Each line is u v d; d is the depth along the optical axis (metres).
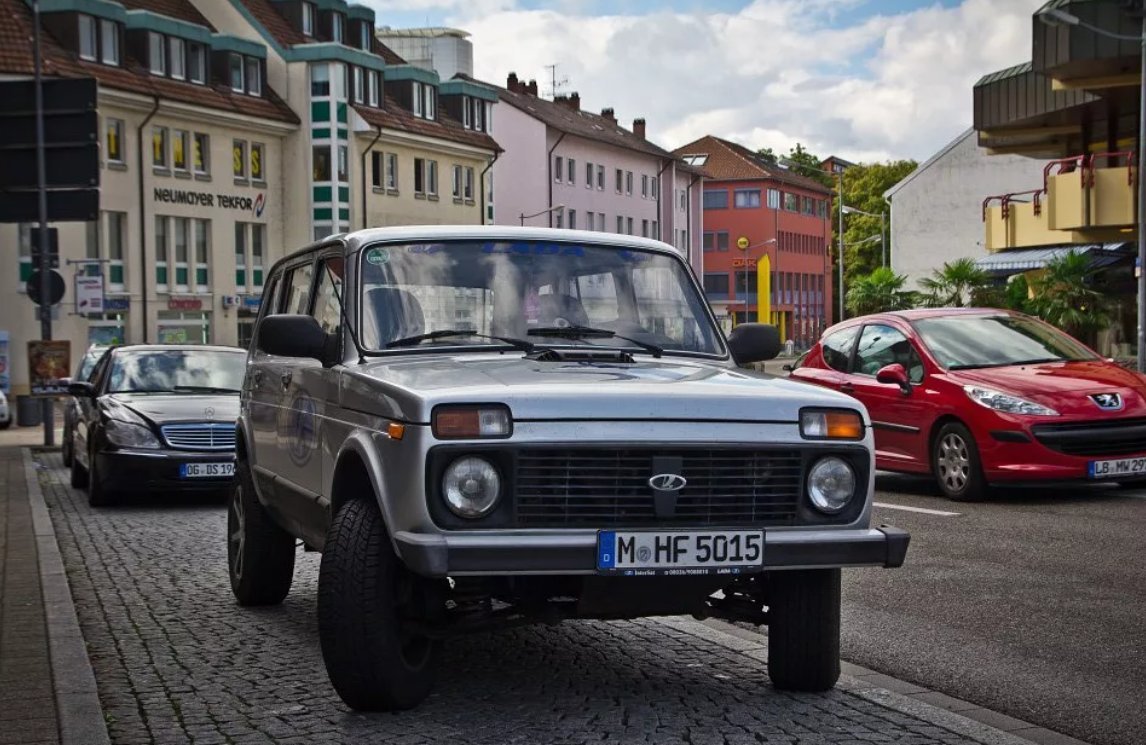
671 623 8.29
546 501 5.62
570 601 5.94
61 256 50.19
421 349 6.80
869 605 8.80
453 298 7.00
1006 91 41.22
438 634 5.93
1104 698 6.48
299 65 62.59
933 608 8.66
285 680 6.85
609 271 7.32
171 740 5.74
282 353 6.80
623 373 6.22
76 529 13.84
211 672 7.07
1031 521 12.45
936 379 14.55
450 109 74.31
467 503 5.56
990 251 44.16
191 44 57.09
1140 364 28.98
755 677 6.79
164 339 55.16
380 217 66.31
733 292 126.69
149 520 14.66
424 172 70.38
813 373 16.34
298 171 62.56
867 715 6.00
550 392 5.68
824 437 5.89
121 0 57.12
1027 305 36.03
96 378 18.08
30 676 6.78
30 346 26.92
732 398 5.82
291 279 8.41
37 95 24.56
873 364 15.66
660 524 5.69
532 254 7.23
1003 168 62.91
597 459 5.65
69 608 8.77
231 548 9.23
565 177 90.19
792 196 132.62
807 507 5.88
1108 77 34.91
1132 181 34.81
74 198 24.97
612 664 7.11
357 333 6.85
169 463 15.64
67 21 51.53
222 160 58.19
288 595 9.49
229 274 58.44
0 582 9.90
